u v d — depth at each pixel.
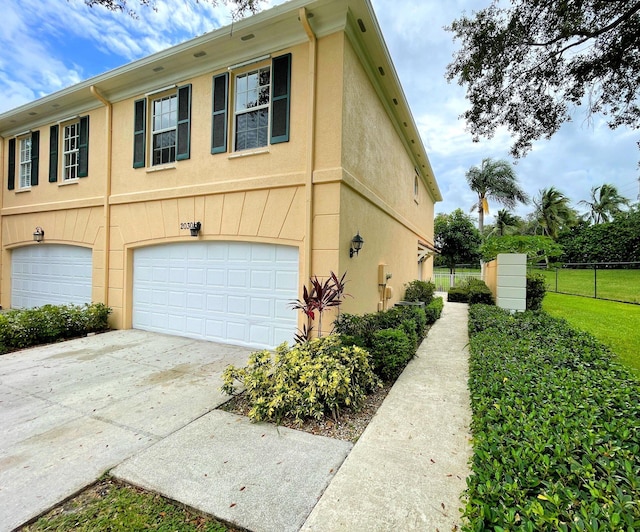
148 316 7.90
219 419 3.66
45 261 9.70
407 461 2.82
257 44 6.13
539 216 31.81
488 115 6.42
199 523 2.21
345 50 5.57
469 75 5.86
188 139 6.99
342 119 5.52
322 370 3.75
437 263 28.03
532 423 2.19
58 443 3.15
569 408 2.38
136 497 2.44
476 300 11.25
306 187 5.71
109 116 8.06
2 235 10.58
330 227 5.58
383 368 4.78
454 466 2.74
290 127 5.94
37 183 9.62
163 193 7.27
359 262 6.54
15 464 2.82
